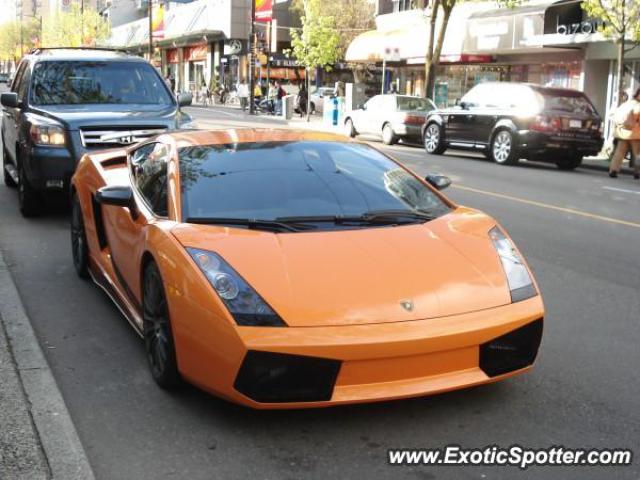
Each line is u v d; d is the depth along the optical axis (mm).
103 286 5637
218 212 4188
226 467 3275
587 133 17578
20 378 4168
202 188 4363
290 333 3324
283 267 3631
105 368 4418
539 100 17391
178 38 60625
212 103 51094
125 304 4922
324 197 4414
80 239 6289
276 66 51281
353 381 3398
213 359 3449
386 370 3424
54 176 8289
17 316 5273
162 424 3682
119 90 9695
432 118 20375
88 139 8383
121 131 8547
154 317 4094
